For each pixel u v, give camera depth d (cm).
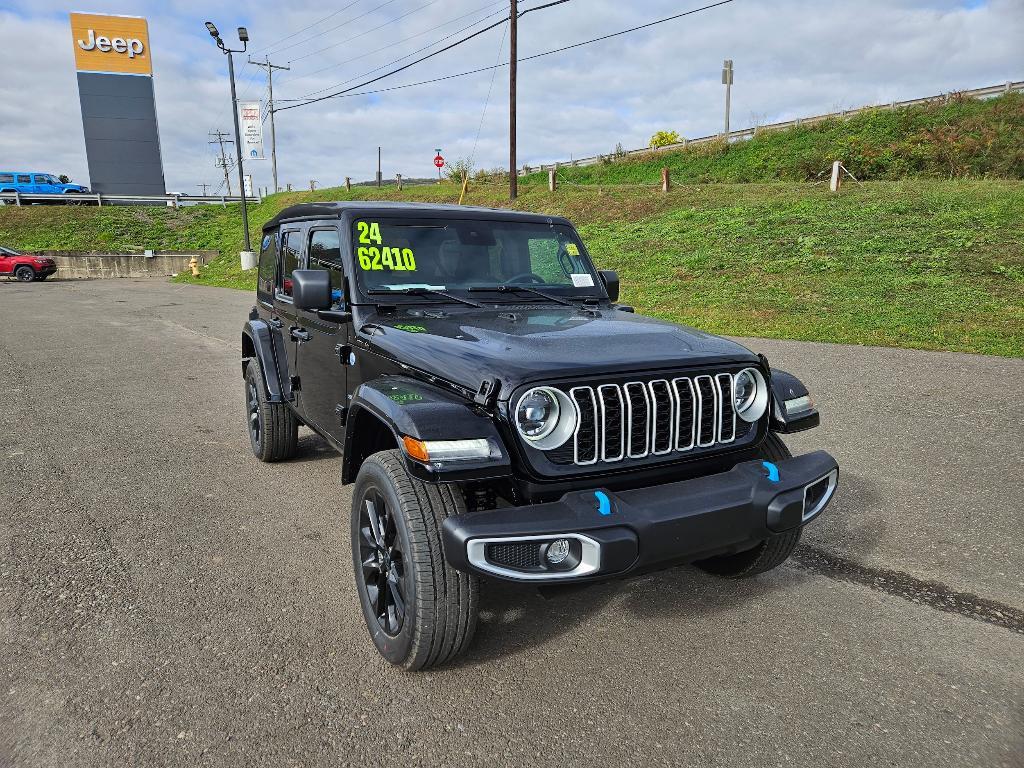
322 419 410
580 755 234
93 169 4450
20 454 572
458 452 242
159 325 1438
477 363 264
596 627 314
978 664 280
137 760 231
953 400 640
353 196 3544
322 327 392
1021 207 1470
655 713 255
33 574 364
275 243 502
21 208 3988
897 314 1021
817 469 282
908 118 2723
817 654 289
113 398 781
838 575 355
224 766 229
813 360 815
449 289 372
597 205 2406
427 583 257
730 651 293
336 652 295
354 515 305
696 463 282
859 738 239
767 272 1393
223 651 295
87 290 2380
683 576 361
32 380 880
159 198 4284
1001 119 2489
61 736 242
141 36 4444
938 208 1578
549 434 252
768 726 247
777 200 1962
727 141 3284
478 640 305
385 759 233
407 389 279
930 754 231
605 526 235
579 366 257
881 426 580
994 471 480
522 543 234
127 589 349
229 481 508
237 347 1152
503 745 239
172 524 430
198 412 717
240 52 2653
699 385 279
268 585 354
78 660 288
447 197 3152
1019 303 1020
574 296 404
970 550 374
